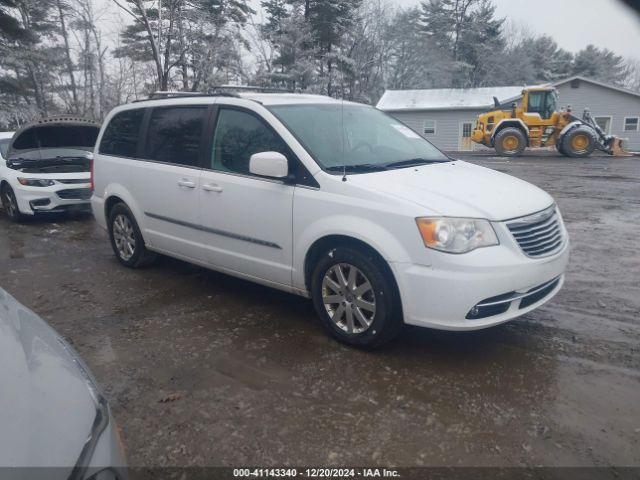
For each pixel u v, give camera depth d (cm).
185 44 2306
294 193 391
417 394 317
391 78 4712
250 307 462
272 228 408
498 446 269
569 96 3083
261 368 353
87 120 954
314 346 383
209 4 2384
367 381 333
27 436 158
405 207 340
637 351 366
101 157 590
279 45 3042
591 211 902
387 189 356
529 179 1405
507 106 2948
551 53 5344
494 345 380
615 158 2156
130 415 303
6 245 731
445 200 343
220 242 455
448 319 331
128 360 369
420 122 3391
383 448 269
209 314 448
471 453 264
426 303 334
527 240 348
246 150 432
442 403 307
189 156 479
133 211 547
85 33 2652
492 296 328
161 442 278
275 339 396
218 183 443
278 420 295
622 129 3036
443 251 328
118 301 486
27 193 846
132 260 572
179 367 357
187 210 478
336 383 332
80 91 3152
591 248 645
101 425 182
